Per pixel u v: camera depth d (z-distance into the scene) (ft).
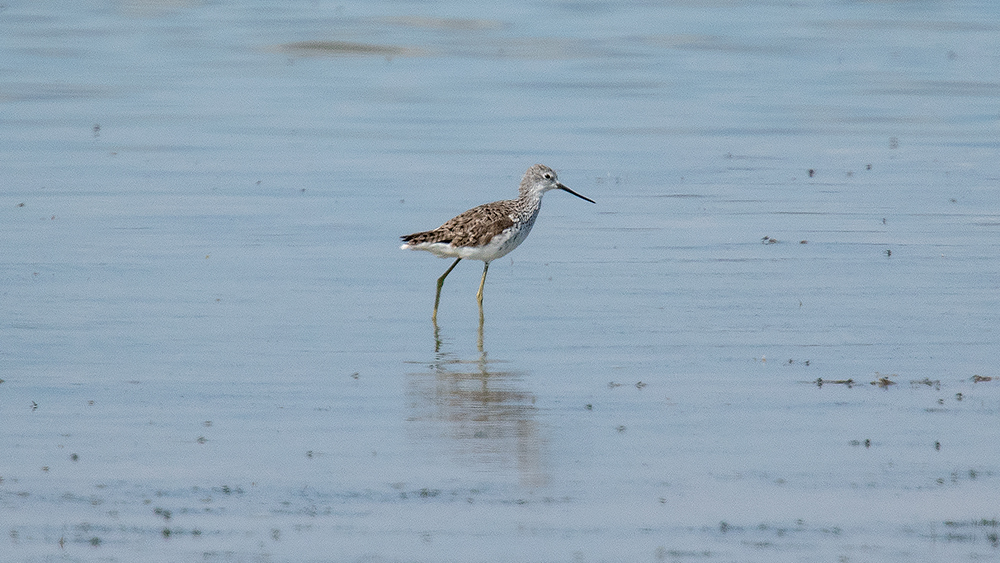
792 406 37.42
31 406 37.14
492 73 116.67
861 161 80.74
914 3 170.81
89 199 68.64
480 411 37.06
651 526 29.12
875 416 36.50
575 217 66.80
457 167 78.84
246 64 120.26
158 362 41.88
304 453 33.47
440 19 150.82
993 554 27.71
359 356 43.06
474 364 42.16
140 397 38.14
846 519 29.50
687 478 31.89
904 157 81.92
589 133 90.48
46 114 94.53
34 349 43.16
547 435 34.96
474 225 48.65
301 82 111.45
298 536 28.53
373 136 88.74
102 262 55.93
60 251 57.67
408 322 47.83
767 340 44.80
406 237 49.24
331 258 57.77
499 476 31.96
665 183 74.84
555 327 47.01
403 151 83.71
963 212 66.59
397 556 27.61
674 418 36.40
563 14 157.17
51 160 78.84
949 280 53.31
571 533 28.73
